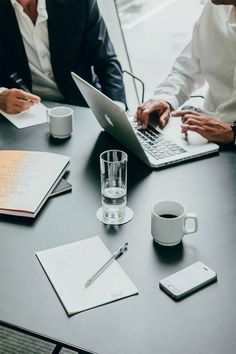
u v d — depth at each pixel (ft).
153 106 5.60
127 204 4.18
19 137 5.34
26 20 6.88
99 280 3.38
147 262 3.54
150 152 4.88
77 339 2.95
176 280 3.32
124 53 10.49
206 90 6.86
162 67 10.69
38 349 5.80
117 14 10.07
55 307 3.19
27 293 3.31
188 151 4.89
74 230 3.89
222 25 6.16
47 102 6.20
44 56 7.15
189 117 5.29
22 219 4.03
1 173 4.50
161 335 2.96
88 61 7.43
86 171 4.68
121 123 4.59
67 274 3.44
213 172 4.62
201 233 3.82
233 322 3.03
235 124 5.10
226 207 4.11
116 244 3.73
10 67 7.13
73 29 6.99
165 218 3.57
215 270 3.44
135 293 3.27
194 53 6.57
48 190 4.27
